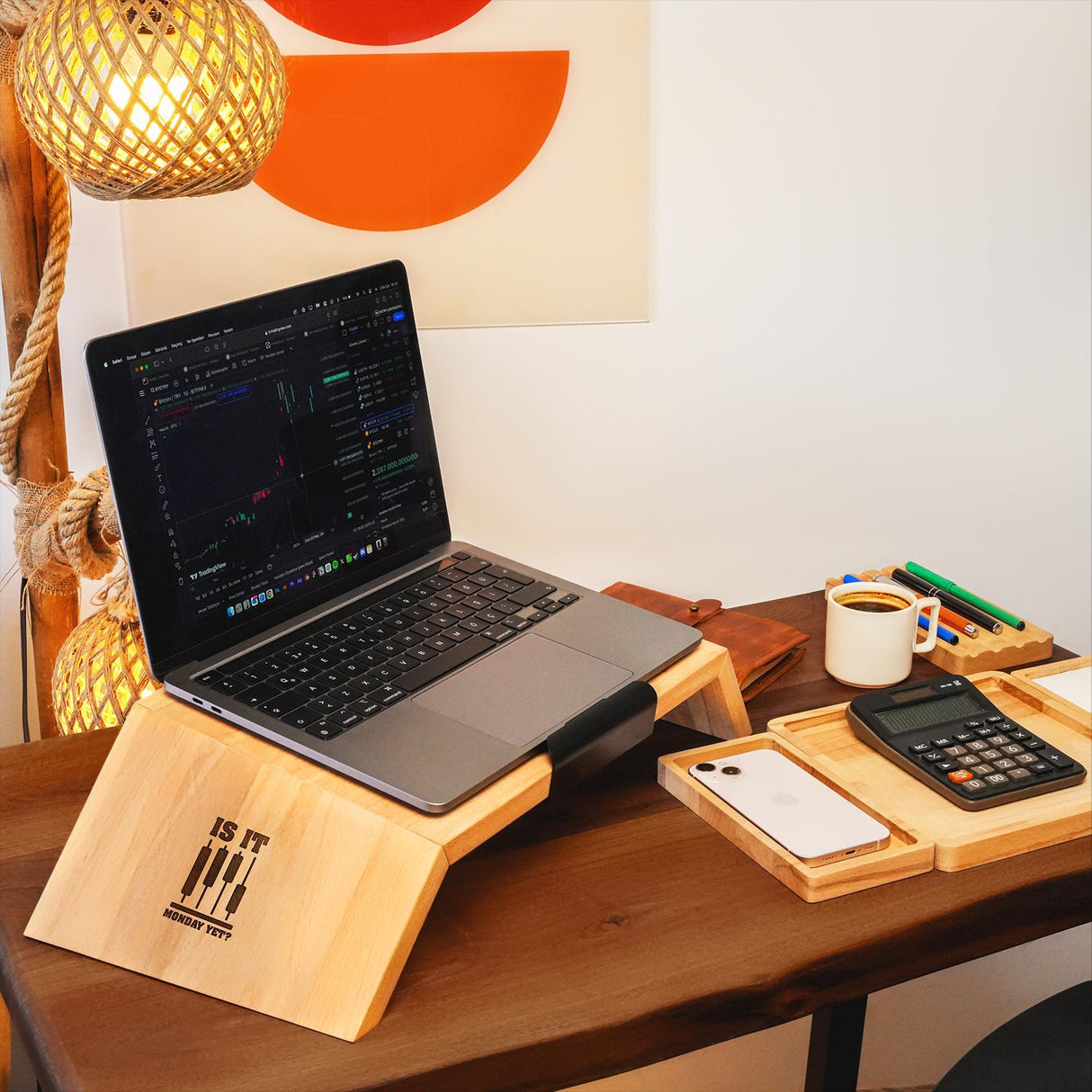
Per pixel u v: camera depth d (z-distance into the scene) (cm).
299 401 89
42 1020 67
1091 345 136
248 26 80
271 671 83
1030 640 110
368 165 106
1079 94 126
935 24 119
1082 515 143
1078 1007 96
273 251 106
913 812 84
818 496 131
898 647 104
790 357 125
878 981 75
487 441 117
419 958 72
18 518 96
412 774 73
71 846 75
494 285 112
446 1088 64
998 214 127
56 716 101
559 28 107
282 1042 65
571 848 82
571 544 123
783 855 78
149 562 80
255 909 70
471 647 88
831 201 121
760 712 102
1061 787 87
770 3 113
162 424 80
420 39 104
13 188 88
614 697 82
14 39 85
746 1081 151
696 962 71
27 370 91
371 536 97
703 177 116
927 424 133
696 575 129
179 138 78
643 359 119
